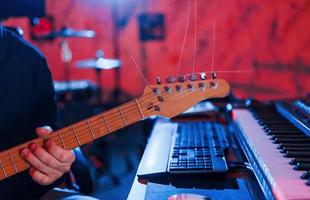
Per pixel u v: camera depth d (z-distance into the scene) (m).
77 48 5.20
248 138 1.39
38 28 4.43
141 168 1.26
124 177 3.55
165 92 1.27
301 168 1.12
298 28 4.68
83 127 1.30
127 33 5.11
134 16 5.07
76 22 5.15
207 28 4.85
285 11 4.69
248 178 1.20
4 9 1.95
